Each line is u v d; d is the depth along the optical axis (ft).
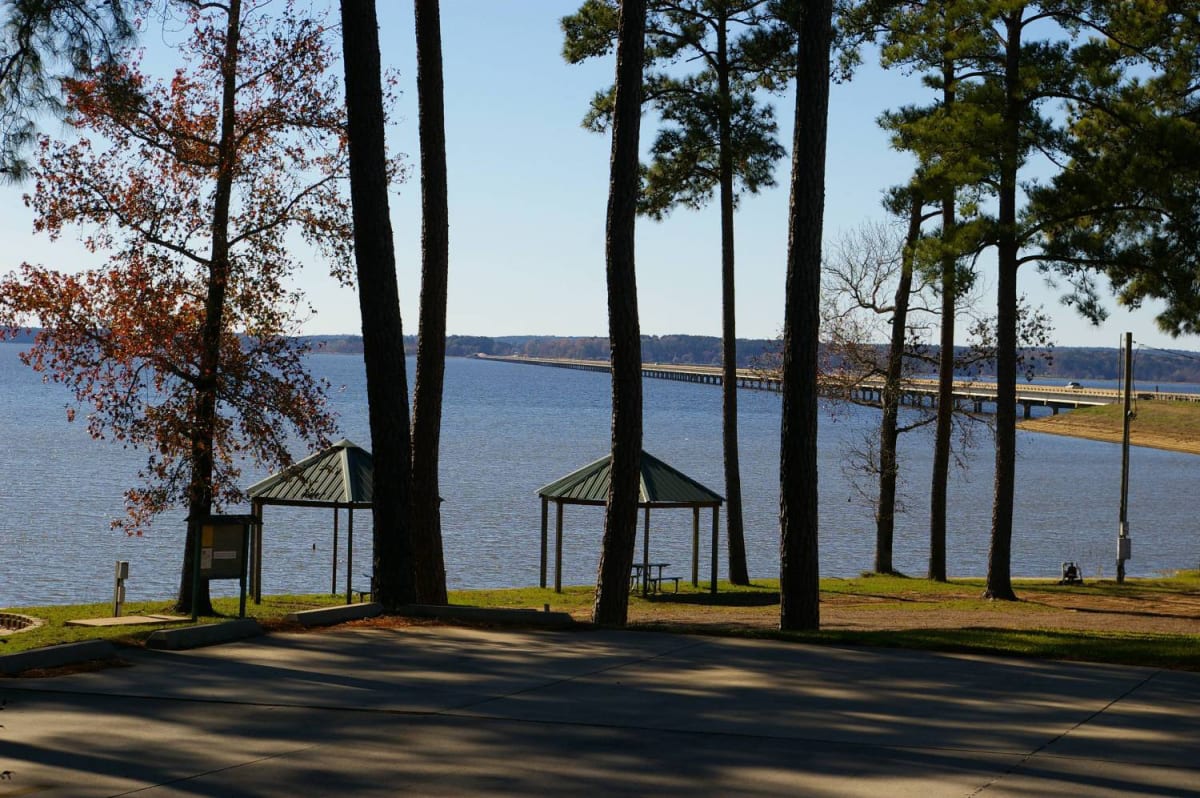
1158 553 164.66
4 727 29.07
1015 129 86.02
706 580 127.03
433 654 40.29
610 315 62.69
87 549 138.21
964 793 24.09
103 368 73.56
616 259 62.03
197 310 75.92
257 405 75.87
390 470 55.31
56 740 27.91
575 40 99.04
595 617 63.46
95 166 72.43
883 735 28.91
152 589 112.98
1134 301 89.92
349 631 45.39
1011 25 88.12
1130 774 25.45
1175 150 80.33
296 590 115.14
